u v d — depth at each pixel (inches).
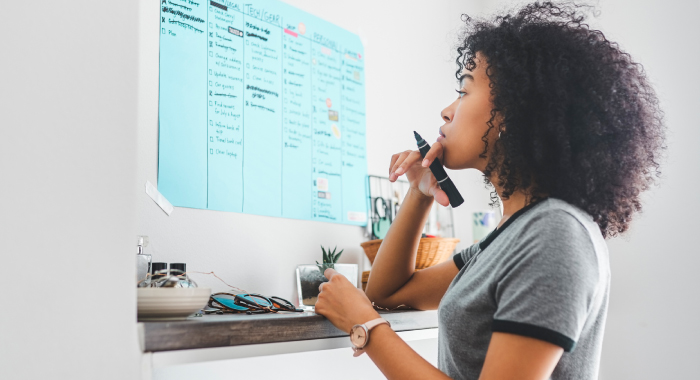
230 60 62.3
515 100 33.3
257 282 61.4
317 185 70.7
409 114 87.1
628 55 35.8
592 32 35.2
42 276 27.7
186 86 57.3
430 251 64.3
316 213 70.0
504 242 31.8
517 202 35.2
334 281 37.0
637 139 34.0
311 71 72.3
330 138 73.7
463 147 37.5
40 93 28.8
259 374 59.9
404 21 88.5
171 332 28.5
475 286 31.9
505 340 27.2
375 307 48.6
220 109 60.4
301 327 35.3
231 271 59.0
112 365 27.2
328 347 37.4
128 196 28.8
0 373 27.3
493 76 35.2
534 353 26.4
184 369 53.3
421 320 47.4
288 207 66.5
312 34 73.2
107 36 29.7
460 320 32.4
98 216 28.3
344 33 78.0
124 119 29.4
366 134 79.4
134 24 30.4
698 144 72.4
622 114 33.5
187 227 55.6
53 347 27.3
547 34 33.7
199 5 59.7
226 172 59.9
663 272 73.8
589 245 28.7
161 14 55.9
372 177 79.0
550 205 30.6
